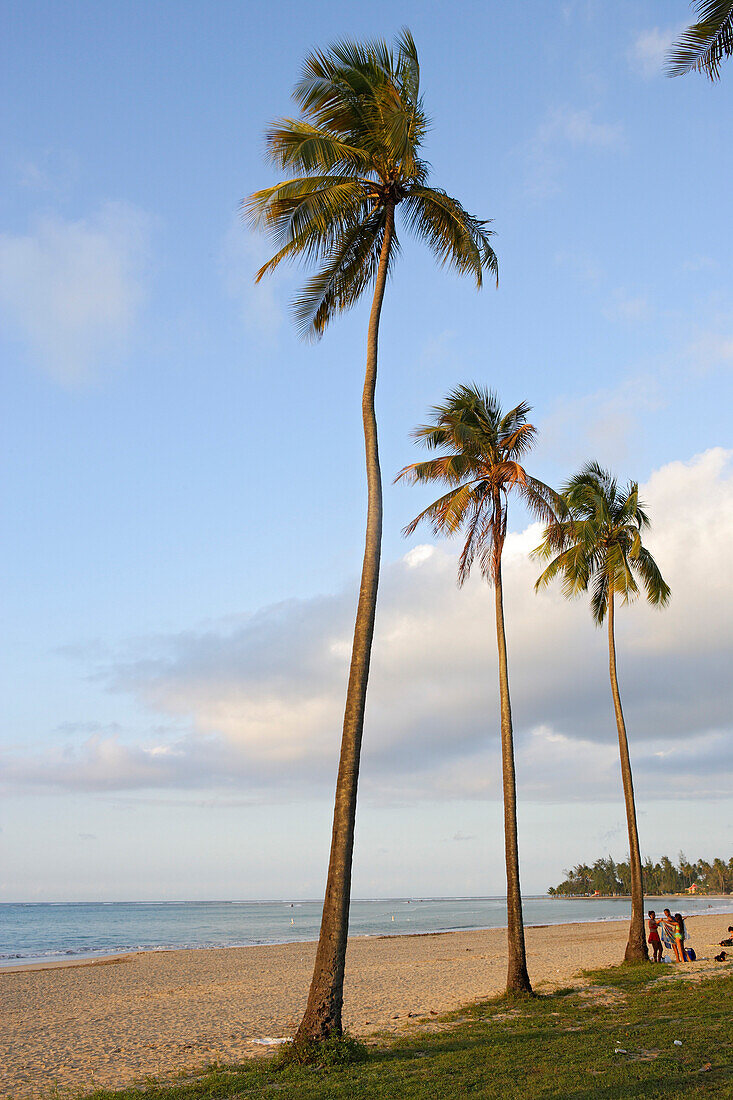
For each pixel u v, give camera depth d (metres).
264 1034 16.34
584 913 115.50
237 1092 10.16
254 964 38.62
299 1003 22.12
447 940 55.31
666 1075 9.71
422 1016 17.11
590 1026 13.90
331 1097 9.48
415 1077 10.32
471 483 21.59
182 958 43.59
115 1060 14.19
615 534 26.38
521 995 18.23
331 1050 11.59
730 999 15.90
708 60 10.63
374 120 15.02
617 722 25.44
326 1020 11.98
